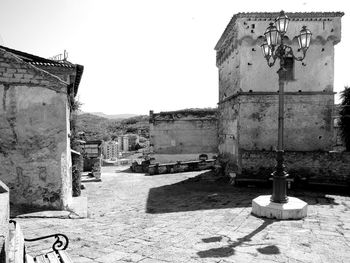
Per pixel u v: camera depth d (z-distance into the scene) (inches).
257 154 534.3
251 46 575.5
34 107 346.3
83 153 881.5
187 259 201.5
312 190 487.8
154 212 376.5
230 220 312.2
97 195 530.6
